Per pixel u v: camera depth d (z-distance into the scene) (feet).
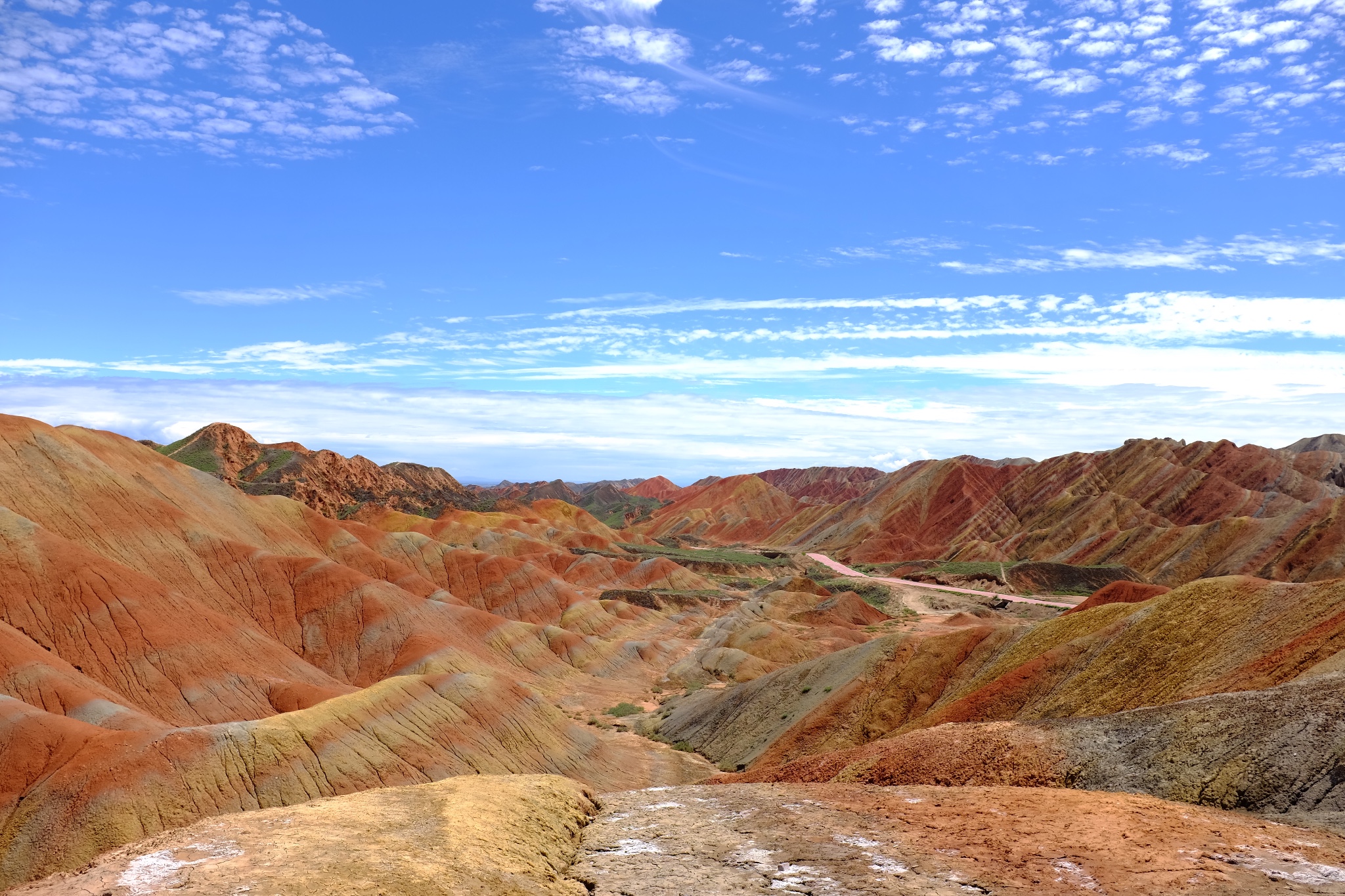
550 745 246.88
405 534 507.30
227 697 258.37
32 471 341.21
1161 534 608.60
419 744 216.13
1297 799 96.73
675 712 313.32
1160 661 176.76
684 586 629.92
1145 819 93.66
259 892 64.49
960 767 127.24
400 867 71.77
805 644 404.98
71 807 164.25
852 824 98.58
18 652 224.12
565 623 456.45
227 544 367.66
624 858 90.02
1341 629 142.92
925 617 502.38
